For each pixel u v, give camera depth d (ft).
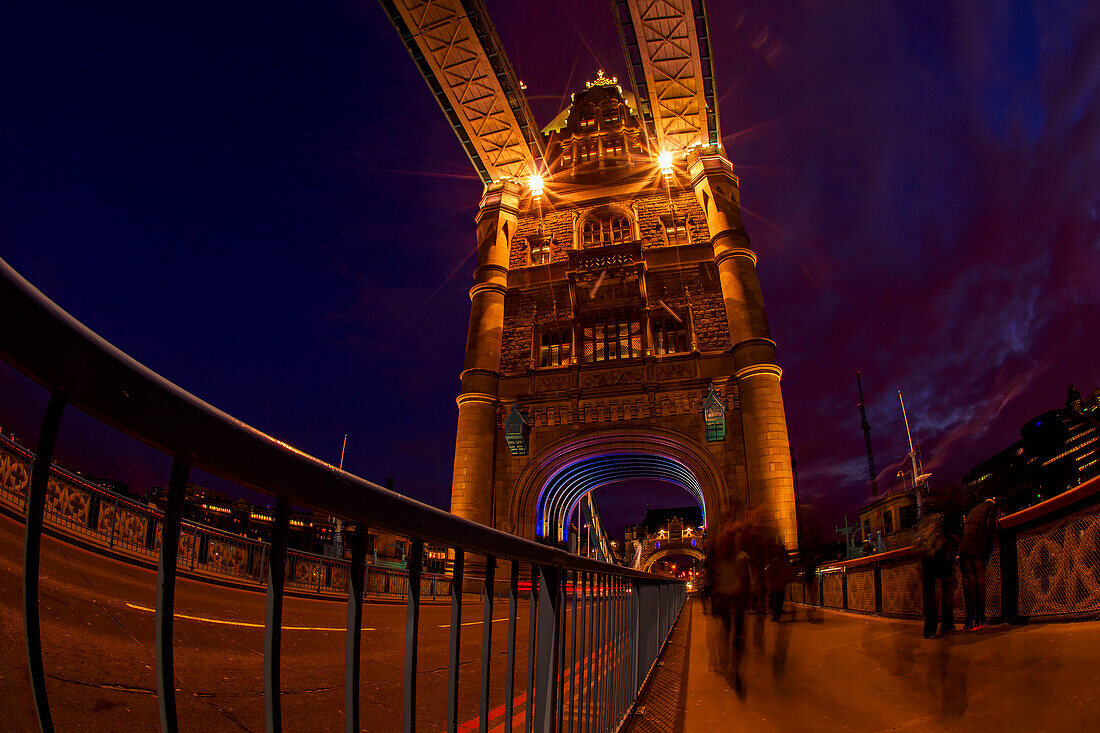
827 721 14.30
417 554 5.03
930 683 16.46
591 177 129.59
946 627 23.67
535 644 7.70
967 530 23.57
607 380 105.50
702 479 96.53
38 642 2.43
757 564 21.74
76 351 2.37
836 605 49.70
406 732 4.76
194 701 15.61
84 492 40.88
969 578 23.75
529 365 110.32
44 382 2.32
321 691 18.79
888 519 113.70
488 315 114.93
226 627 26.73
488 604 6.30
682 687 19.45
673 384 101.81
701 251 112.78
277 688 3.45
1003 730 11.58
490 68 117.39
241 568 52.70
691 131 123.95
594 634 11.75
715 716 15.46
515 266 123.44
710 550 21.93
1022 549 23.75
